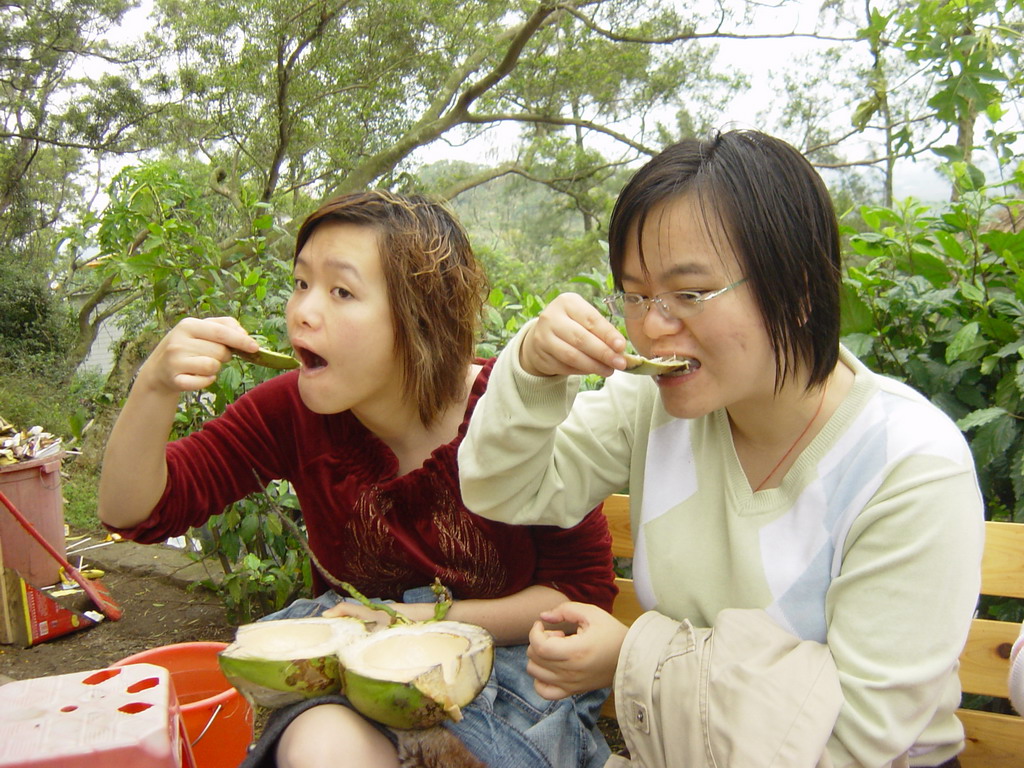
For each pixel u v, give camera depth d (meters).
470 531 1.44
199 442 1.51
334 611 1.39
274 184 9.98
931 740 1.16
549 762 1.26
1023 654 1.12
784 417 1.19
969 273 2.05
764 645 1.07
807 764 0.97
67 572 3.52
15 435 3.72
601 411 1.41
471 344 1.51
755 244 1.03
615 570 2.27
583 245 13.88
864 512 1.11
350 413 1.50
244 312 3.04
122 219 3.23
